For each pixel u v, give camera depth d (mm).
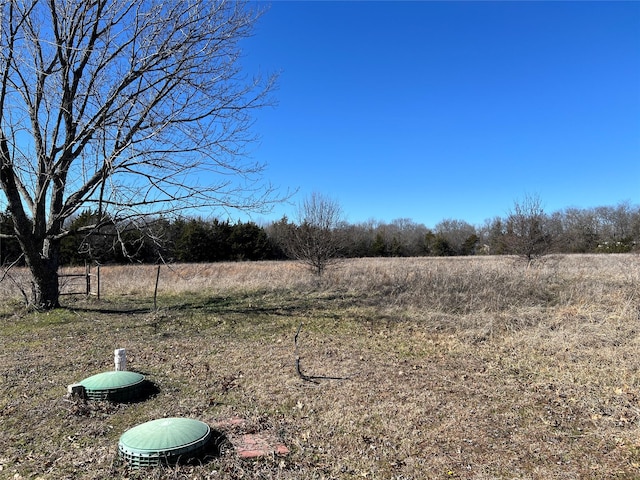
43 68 11000
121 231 11336
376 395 5461
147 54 10984
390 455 3975
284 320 10211
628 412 4918
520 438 4332
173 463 3635
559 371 6406
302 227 17172
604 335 8109
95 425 4504
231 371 6414
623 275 13523
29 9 9930
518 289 12016
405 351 7598
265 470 3600
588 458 3926
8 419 4676
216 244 37094
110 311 11492
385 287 13961
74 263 29656
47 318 10477
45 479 3475
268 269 22984
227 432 4309
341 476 3594
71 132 11258
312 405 5117
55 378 6059
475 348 7777
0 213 12461
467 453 4027
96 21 10867
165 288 15766
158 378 6070
